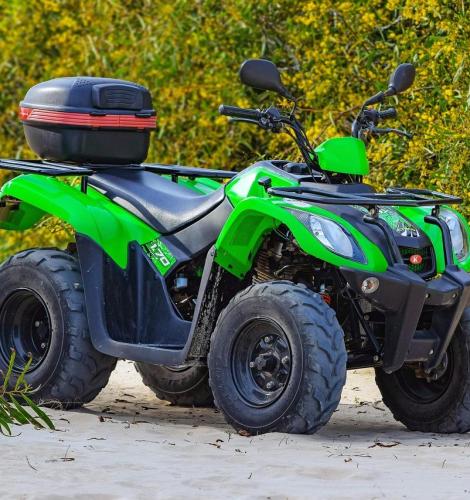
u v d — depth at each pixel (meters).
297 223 10.32
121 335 11.60
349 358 10.91
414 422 11.40
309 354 10.16
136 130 12.35
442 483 8.59
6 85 22.58
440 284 10.58
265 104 18.92
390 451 9.93
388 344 10.48
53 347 11.69
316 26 17.80
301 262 11.09
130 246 11.66
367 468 9.05
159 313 11.48
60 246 20.86
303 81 17.66
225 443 10.05
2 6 22.80
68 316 11.62
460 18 15.91
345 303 11.07
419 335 10.74
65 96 12.13
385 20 17.36
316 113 17.88
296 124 11.05
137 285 11.58
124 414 12.13
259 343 10.67
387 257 10.42
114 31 20.75
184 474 8.64
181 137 19.67
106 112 12.14
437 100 16.45
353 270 10.23
